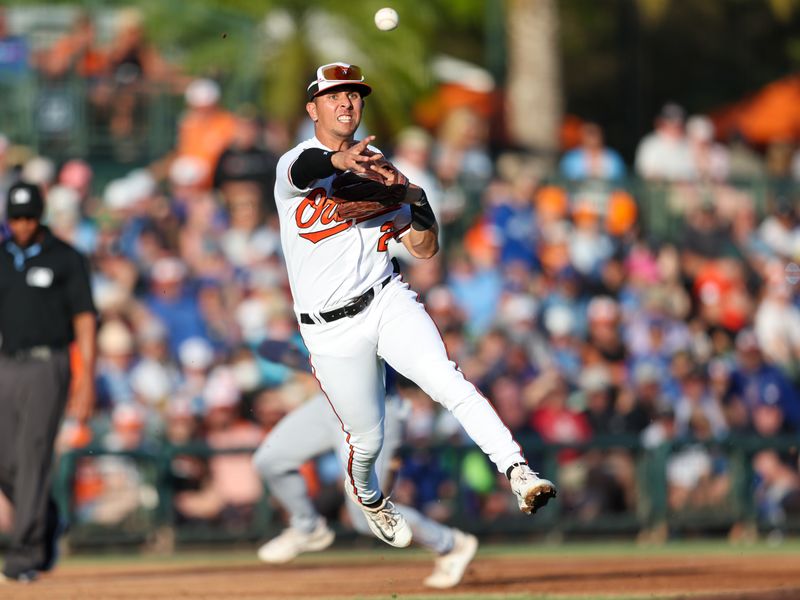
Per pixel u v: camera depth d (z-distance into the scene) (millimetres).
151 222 52406
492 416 23750
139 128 59000
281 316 48844
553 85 86375
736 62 105625
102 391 46406
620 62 101938
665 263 56156
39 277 32875
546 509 47031
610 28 109812
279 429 32656
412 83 79562
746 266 56969
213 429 46469
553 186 57469
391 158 56500
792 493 49281
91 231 51875
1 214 51312
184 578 35094
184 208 53188
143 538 44250
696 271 56281
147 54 60188
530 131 85875
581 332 53656
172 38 64250
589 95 110812
